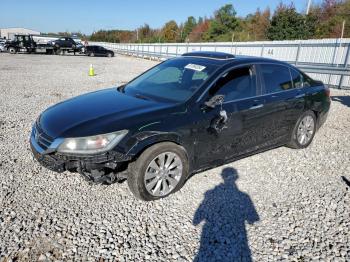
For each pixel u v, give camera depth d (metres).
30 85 11.50
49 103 8.30
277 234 2.95
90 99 3.93
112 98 3.90
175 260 2.57
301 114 4.89
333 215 3.28
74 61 26.70
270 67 4.48
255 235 2.92
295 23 34.66
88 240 2.76
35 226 2.92
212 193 3.65
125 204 3.35
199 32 63.25
